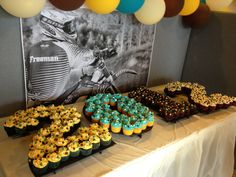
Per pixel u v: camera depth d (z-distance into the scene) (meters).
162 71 2.14
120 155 1.05
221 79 2.04
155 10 1.40
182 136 1.25
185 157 1.33
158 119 1.41
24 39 1.26
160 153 1.15
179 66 2.30
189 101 1.61
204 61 2.14
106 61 1.65
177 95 1.81
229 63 1.96
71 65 1.48
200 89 1.78
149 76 2.04
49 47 1.36
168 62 2.15
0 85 1.29
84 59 1.53
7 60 1.26
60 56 1.41
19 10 1.03
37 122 1.13
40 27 1.29
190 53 2.24
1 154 0.99
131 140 1.17
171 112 1.36
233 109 1.64
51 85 1.45
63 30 1.37
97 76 1.64
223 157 1.65
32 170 0.88
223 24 1.94
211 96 1.64
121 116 1.23
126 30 1.67
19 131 1.09
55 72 1.43
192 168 1.39
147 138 1.21
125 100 1.42
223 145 1.60
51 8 1.29
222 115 1.54
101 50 1.59
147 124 1.25
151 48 1.90
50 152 0.93
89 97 1.53
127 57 1.77
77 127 1.17
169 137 1.23
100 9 1.23
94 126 1.12
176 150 1.24
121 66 1.76
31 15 1.09
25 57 1.30
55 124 1.10
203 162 1.51
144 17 1.45
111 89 1.77
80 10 1.39
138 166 1.07
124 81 1.84
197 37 2.15
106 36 1.57
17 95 1.37
